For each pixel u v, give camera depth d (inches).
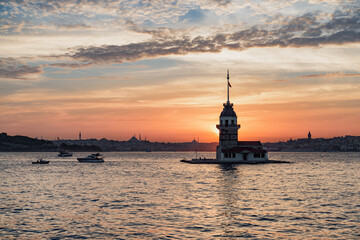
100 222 1898.4
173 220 1927.9
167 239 1592.0
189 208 2245.3
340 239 1571.1
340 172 5206.7
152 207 2289.6
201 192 2955.2
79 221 1924.2
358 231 1690.5
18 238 1626.5
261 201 2481.5
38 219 1978.3
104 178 4453.7
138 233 1688.0
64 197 2755.9
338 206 2282.2
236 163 6993.1
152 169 6378.0
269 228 1754.4
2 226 1829.5
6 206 2368.4
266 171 5206.7
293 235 1636.3
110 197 2731.3
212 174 4744.1
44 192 3068.4
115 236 1644.9
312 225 1801.2
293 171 5300.2
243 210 2167.8
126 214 2084.2
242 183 3590.1
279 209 2191.2
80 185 3609.7
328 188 3186.5
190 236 1633.9
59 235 1669.5
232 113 7037.4
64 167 7352.4
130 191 3078.2
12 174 5285.4
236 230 1722.4
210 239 1587.1
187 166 7057.1
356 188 3189.0
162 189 3193.9
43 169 6624.0
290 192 2923.2
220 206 2301.9
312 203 2394.2
